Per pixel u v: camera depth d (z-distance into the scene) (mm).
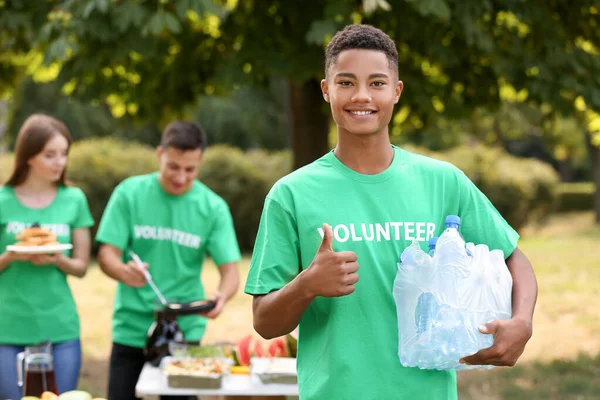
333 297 2814
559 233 27266
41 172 5359
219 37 8922
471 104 9000
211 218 5836
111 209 5723
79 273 5484
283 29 8031
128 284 5527
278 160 20719
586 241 23969
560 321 12438
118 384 5684
